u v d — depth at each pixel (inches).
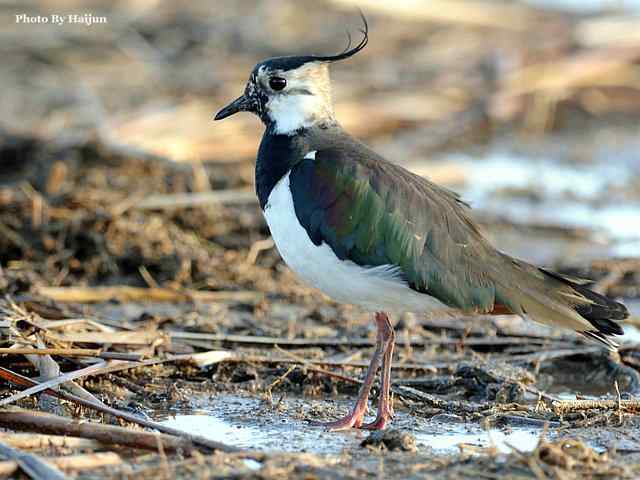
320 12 982.4
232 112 434.6
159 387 431.2
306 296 550.6
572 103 879.7
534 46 889.5
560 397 434.3
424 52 904.3
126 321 495.2
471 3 926.4
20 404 394.9
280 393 438.6
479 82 859.4
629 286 590.6
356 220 392.5
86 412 396.2
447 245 396.5
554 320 396.8
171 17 952.3
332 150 408.2
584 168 790.5
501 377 438.9
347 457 352.8
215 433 389.7
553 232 669.3
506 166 786.2
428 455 358.6
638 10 973.2
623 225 685.3
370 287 397.4
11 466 322.0
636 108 883.4
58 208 595.5
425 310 404.5
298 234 400.8
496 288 396.5
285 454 341.1
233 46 922.7
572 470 335.6
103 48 901.8
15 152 699.4
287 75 424.2
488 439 383.6
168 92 834.2
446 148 813.2
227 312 526.6
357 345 484.4
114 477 327.3
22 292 511.5
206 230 609.3
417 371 460.8
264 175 421.7
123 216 597.3
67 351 412.2
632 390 452.1
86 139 706.2
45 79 853.8
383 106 816.3
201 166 689.0
